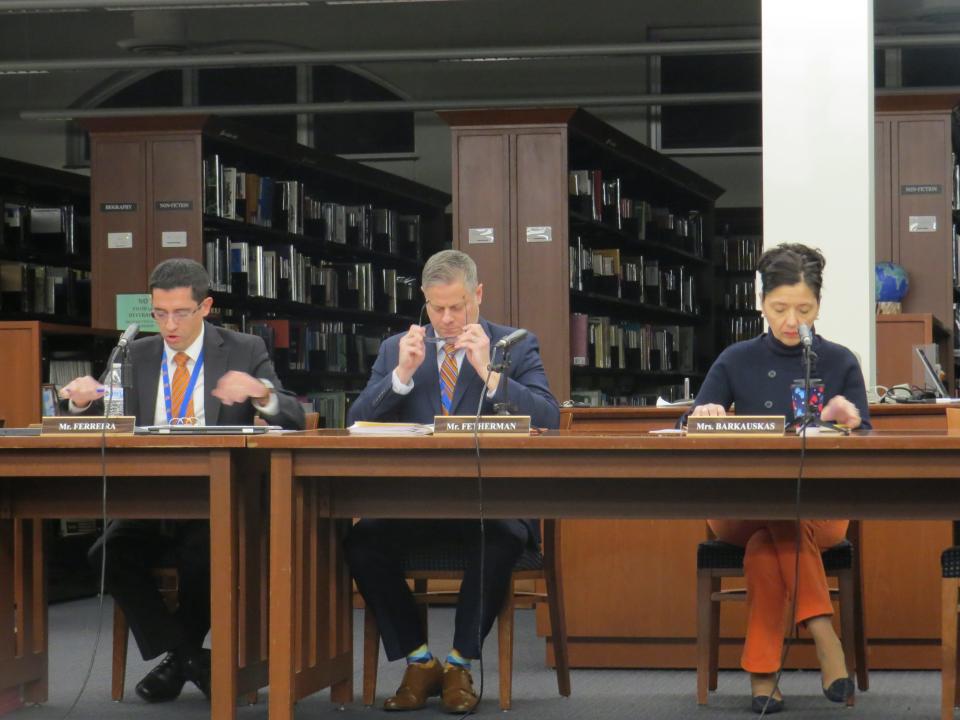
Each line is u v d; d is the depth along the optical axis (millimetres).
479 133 8219
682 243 10648
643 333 9781
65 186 8836
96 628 5812
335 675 3719
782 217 5547
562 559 4617
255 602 3609
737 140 13133
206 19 13211
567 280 8133
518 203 8172
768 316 3764
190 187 8305
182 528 3959
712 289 11250
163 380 3971
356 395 9930
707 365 11227
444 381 3908
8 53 13227
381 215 10289
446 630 5598
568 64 13078
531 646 5227
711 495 3238
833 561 3861
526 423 3127
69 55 13172
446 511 3379
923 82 12781
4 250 8180
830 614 3588
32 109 13367
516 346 3980
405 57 11391
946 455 2986
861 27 5492
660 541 4562
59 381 6840
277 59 11383
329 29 13164
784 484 3215
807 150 5531
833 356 3773
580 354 8422
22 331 6477
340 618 3775
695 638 4539
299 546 3406
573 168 9211
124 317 8320
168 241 8312
